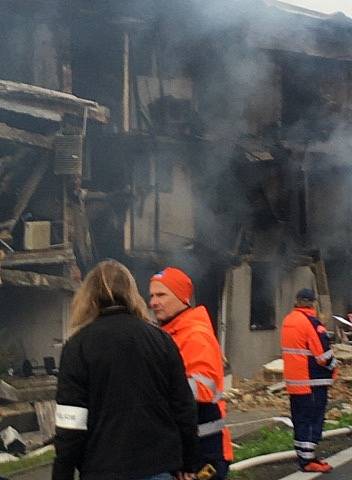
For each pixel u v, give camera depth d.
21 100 13.23
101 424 3.83
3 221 13.93
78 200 14.24
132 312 4.08
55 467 3.84
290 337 8.75
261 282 18.78
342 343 19.88
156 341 4.03
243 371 17.72
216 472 4.73
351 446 10.20
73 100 13.83
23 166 13.93
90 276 4.11
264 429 11.11
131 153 16.03
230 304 17.47
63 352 3.97
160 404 3.95
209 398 4.66
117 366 3.88
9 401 13.05
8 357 14.12
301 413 8.72
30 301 14.59
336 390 15.09
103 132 16.02
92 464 3.82
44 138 13.57
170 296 4.84
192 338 4.73
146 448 3.85
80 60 16.11
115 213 15.98
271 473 8.66
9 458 11.48
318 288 19.64
